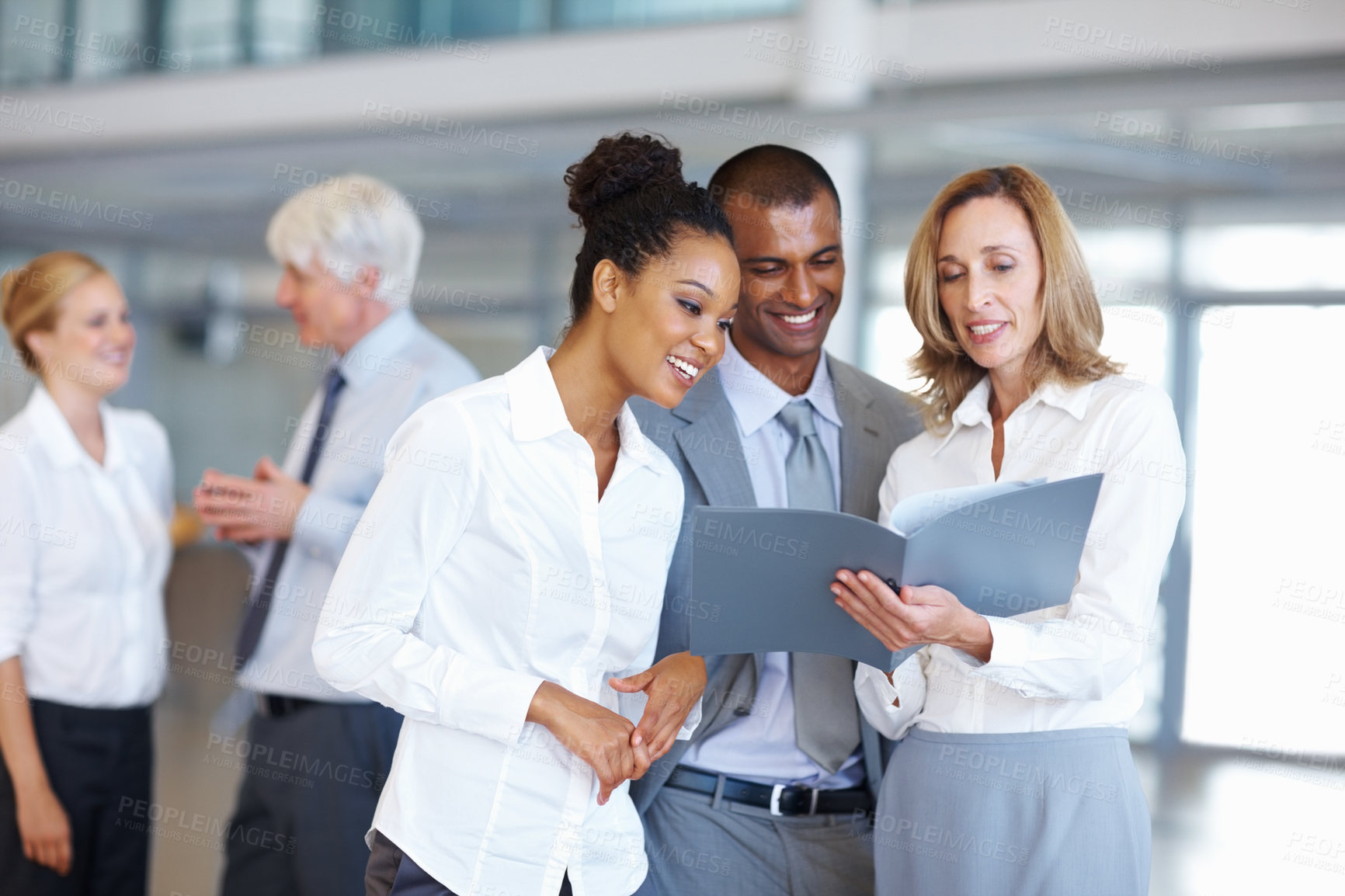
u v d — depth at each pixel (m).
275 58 7.39
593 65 6.52
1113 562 1.67
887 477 2.03
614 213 1.57
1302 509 5.46
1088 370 1.78
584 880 1.61
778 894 2.09
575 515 1.56
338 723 2.68
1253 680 5.43
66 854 2.70
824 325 2.15
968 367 1.93
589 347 1.60
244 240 7.87
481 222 7.22
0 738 2.67
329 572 2.74
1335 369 5.44
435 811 1.54
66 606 2.78
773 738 2.10
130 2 7.65
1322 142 5.43
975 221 1.80
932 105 5.25
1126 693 1.74
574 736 1.48
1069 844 1.67
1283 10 4.98
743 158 2.13
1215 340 5.64
